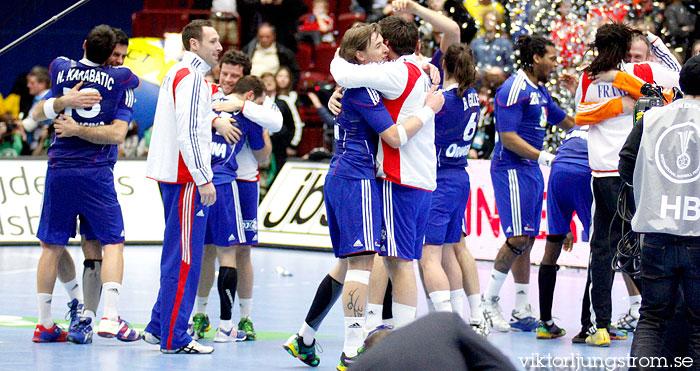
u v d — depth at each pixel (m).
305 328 8.84
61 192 10.15
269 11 23.91
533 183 11.38
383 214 8.36
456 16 19.72
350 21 24.00
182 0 26.08
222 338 10.58
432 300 9.77
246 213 10.95
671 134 7.53
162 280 9.65
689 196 7.43
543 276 10.96
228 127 10.34
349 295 8.32
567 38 17.73
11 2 27.08
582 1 18.67
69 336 10.25
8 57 27.00
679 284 7.89
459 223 10.28
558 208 11.03
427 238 9.88
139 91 22.66
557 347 10.30
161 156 9.49
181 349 9.66
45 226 10.27
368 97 8.13
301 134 22.05
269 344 10.43
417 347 3.11
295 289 15.17
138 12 27.05
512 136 11.09
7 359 9.20
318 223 20.66
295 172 21.25
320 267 17.98
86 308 10.59
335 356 9.62
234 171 10.66
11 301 13.58
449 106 9.95
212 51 9.52
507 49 19.42
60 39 27.20
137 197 21.42
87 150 10.17
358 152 8.30
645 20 18.41
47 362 9.06
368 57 8.35
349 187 8.28
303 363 9.21
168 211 9.62
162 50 23.25
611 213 10.16
